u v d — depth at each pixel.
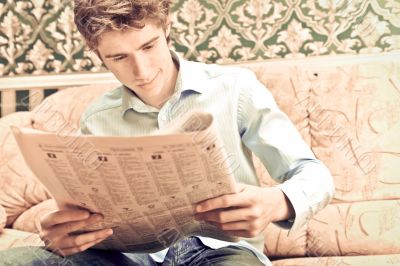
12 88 2.11
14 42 2.09
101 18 0.87
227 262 0.87
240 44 1.98
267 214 0.79
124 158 0.63
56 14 2.05
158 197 0.70
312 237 1.51
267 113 1.00
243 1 1.96
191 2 1.99
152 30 0.92
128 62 0.94
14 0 2.07
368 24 1.90
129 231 0.79
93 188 0.69
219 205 0.72
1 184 1.69
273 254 1.53
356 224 1.50
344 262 1.36
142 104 1.06
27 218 1.62
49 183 0.72
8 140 1.75
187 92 1.04
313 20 1.93
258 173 1.68
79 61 2.06
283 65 1.82
